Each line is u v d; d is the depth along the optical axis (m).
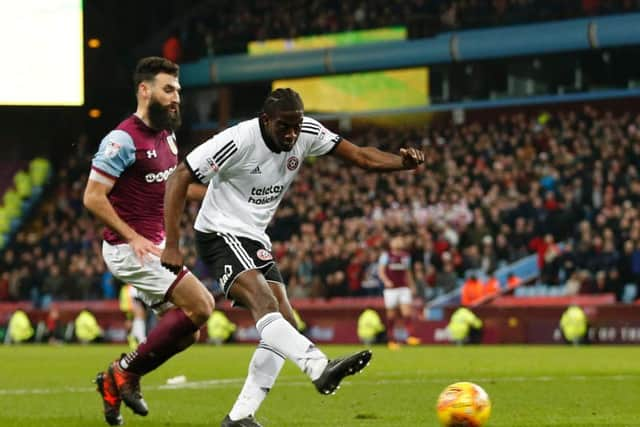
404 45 49.84
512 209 39.34
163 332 11.25
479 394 9.71
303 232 41.69
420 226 39.97
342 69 51.12
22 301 44.66
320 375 9.43
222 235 10.44
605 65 48.97
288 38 52.16
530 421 11.84
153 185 11.56
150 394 16.19
